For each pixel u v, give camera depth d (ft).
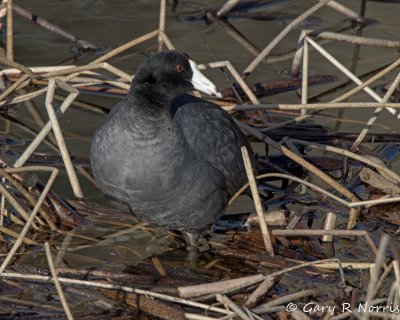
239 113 47.47
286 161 42.98
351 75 43.52
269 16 59.26
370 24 58.13
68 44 53.47
